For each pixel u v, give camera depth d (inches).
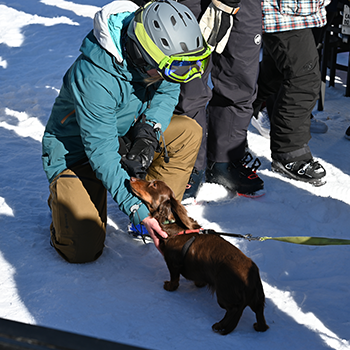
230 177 153.3
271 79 177.9
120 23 93.0
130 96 103.5
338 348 81.4
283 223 137.1
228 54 140.9
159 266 111.2
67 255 107.1
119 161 101.1
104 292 96.9
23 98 241.3
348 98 253.4
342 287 102.9
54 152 109.9
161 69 89.1
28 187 148.3
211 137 153.6
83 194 105.6
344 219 138.6
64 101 103.7
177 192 125.4
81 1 493.4
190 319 89.6
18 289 96.3
